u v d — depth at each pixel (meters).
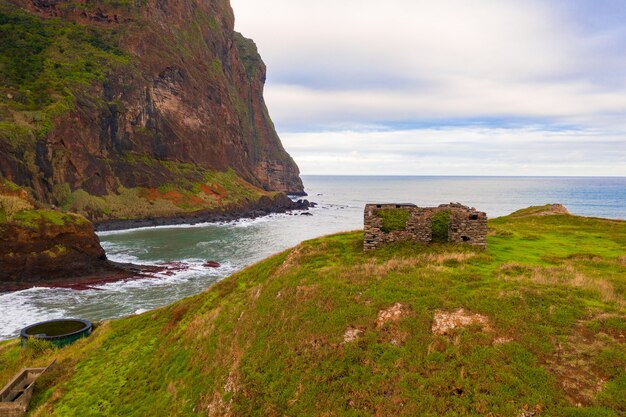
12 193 66.50
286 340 17.66
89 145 118.31
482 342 14.47
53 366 26.30
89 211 109.12
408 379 13.91
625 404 11.54
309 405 14.63
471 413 12.34
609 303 15.98
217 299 27.16
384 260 24.33
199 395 17.97
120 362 24.58
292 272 23.77
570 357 13.38
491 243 29.83
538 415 11.84
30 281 58.38
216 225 122.06
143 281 60.44
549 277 19.03
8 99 104.62
